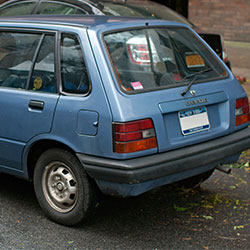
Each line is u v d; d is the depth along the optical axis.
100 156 3.90
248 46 14.38
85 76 4.04
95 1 7.82
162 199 4.91
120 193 3.89
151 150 3.92
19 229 4.25
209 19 15.40
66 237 4.12
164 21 4.75
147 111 3.91
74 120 4.02
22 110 4.36
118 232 4.21
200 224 4.36
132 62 4.15
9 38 4.67
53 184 4.34
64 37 4.25
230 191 5.12
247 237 4.11
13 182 5.41
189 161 4.04
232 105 4.52
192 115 4.22
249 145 4.57
